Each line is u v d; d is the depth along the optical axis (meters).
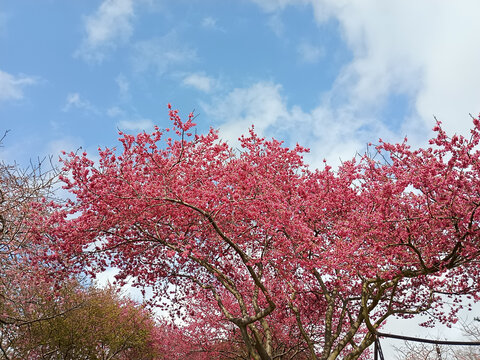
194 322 17.77
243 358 16.31
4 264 10.29
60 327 17.11
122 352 23.86
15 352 14.84
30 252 10.67
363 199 10.60
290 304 11.16
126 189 10.06
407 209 9.84
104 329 19.44
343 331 15.78
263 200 9.87
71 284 16.33
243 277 13.53
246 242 11.65
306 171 12.73
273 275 12.62
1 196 10.02
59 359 18.03
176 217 10.90
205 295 13.82
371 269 9.40
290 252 10.00
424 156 9.63
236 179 10.58
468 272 11.42
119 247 11.73
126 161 10.40
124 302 22.14
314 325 15.55
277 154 12.68
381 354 11.32
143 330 21.64
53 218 10.34
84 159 10.02
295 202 11.08
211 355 17.58
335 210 11.21
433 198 9.11
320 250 10.44
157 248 12.22
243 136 13.19
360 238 9.45
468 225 8.69
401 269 9.95
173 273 12.66
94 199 10.06
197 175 11.10
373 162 11.62
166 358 21.52
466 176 8.64
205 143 11.39
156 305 13.18
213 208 9.79
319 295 13.12
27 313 13.16
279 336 15.55
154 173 10.75
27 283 11.30
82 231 10.58
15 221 10.41
